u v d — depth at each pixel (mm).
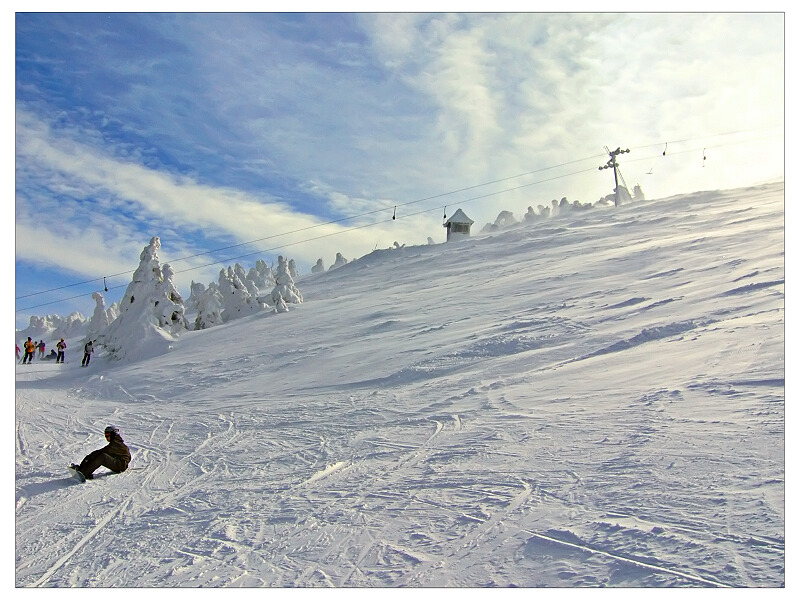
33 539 7039
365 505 6621
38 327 77875
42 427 15688
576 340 15172
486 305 24375
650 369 10695
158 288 35469
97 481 9883
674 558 4238
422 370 16328
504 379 13078
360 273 53250
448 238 67562
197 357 27781
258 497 7730
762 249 21906
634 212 47875
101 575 5645
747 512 4723
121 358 33375
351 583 4660
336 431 11570
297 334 28141
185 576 5293
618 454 6707
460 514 5812
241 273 53375
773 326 11477
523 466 6988
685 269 21547
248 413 15445
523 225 59750
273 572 5102
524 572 4441
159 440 13227
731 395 8094
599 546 4613
